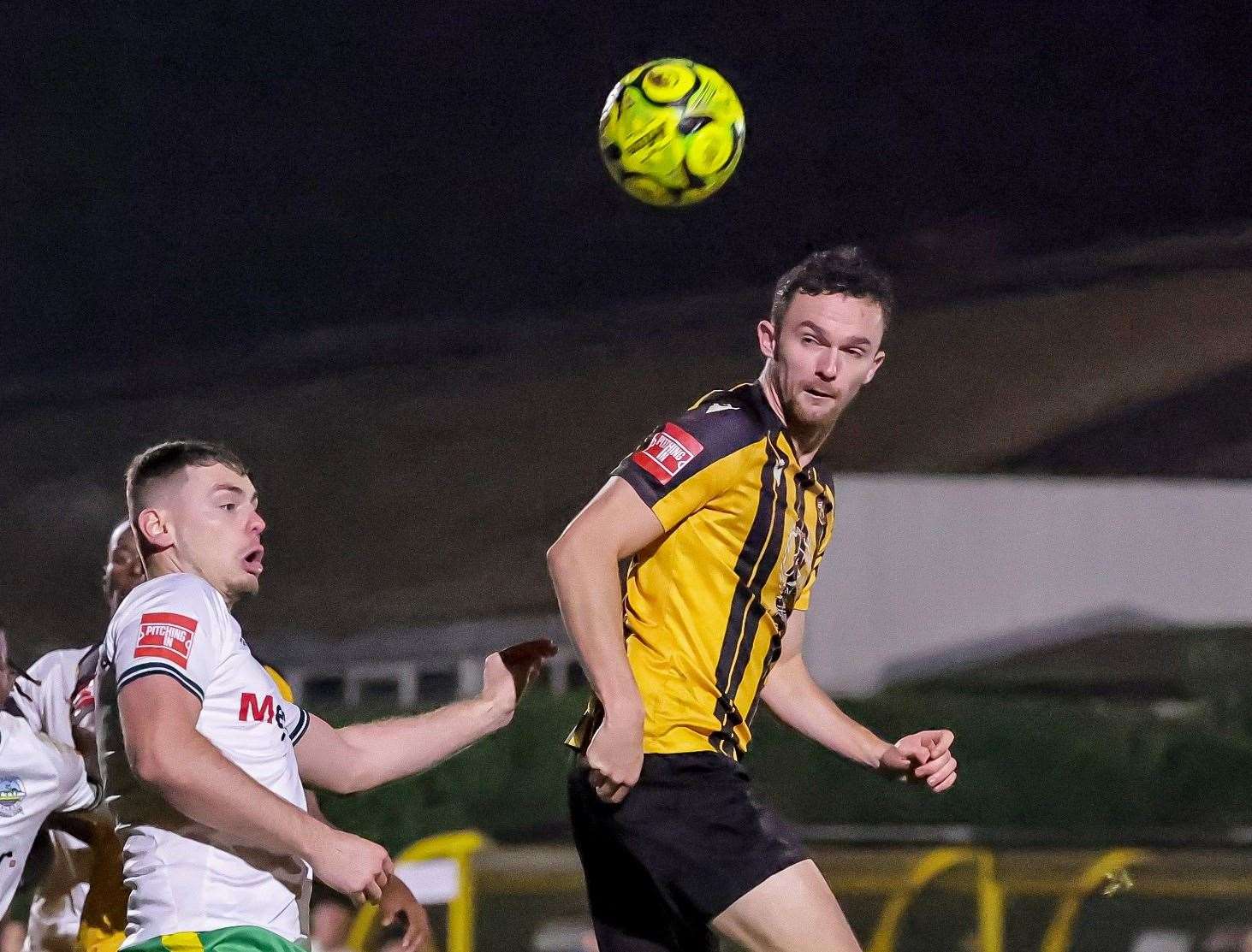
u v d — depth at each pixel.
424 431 61.88
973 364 60.25
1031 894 18.08
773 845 11.38
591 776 11.28
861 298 11.61
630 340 68.75
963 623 37.88
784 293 11.81
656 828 11.45
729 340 67.31
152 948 10.63
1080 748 32.34
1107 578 38.31
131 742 10.27
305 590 49.47
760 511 11.62
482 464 58.50
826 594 37.88
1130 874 18.08
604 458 58.06
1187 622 37.81
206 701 10.89
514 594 47.78
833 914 11.25
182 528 11.46
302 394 66.75
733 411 11.66
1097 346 61.00
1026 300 66.69
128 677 10.43
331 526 54.34
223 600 11.56
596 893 12.01
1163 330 62.12
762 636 11.93
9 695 13.93
